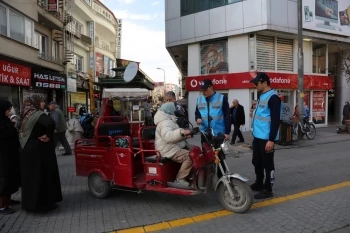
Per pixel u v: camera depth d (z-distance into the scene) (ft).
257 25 56.13
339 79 77.92
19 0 52.01
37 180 15.94
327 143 44.80
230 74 59.98
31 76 57.93
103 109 37.78
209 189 16.89
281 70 62.18
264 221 14.79
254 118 18.85
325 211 15.96
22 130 16.26
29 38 56.03
